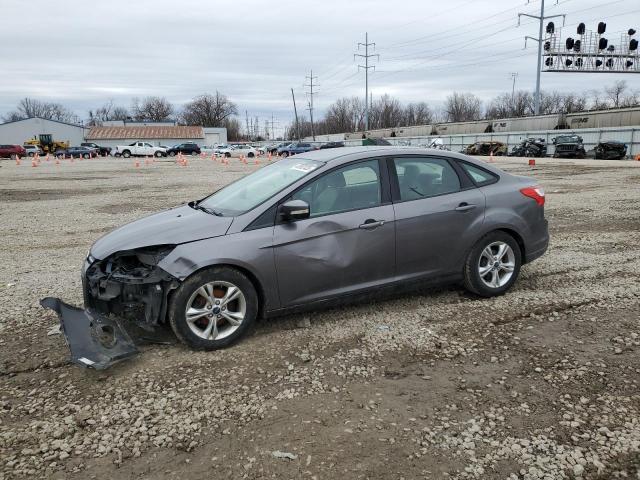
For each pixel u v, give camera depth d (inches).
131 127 3703.3
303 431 117.6
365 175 180.9
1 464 107.0
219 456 109.3
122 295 158.6
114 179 865.5
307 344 163.0
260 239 160.7
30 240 339.0
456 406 126.9
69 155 2196.1
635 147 1503.4
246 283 160.4
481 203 195.0
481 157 1619.1
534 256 209.9
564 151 1476.4
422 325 176.7
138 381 140.8
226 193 195.8
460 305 194.5
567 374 141.3
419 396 131.8
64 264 271.0
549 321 177.9
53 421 122.4
